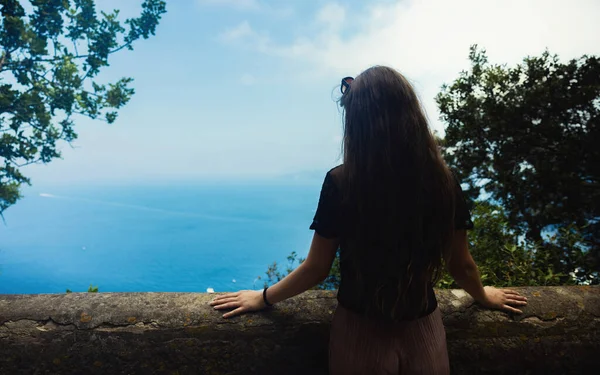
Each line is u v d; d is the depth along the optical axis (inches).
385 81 29.8
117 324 44.7
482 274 74.1
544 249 87.2
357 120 29.8
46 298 48.6
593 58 225.9
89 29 282.5
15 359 43.3
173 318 45.6
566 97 228.1
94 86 264.7
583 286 53.9
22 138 244.8
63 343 43.6
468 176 256.4
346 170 30.0
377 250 29.6
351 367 33.7
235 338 45.1
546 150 240.1
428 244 29.4
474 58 262.8
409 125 28.7
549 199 222.1
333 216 31.2
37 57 246.4
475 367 47.6
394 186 28.4
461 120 261.0
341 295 34.9
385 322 32.7
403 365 32.6
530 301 49.8
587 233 146.9
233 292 49.6
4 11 244.7
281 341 45.6
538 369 47.7
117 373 44.4
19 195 249.3
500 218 94.4
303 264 36.8
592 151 219.1
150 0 293.0
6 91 230.1
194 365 45.1
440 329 35.0
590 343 47.3
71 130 260.7
